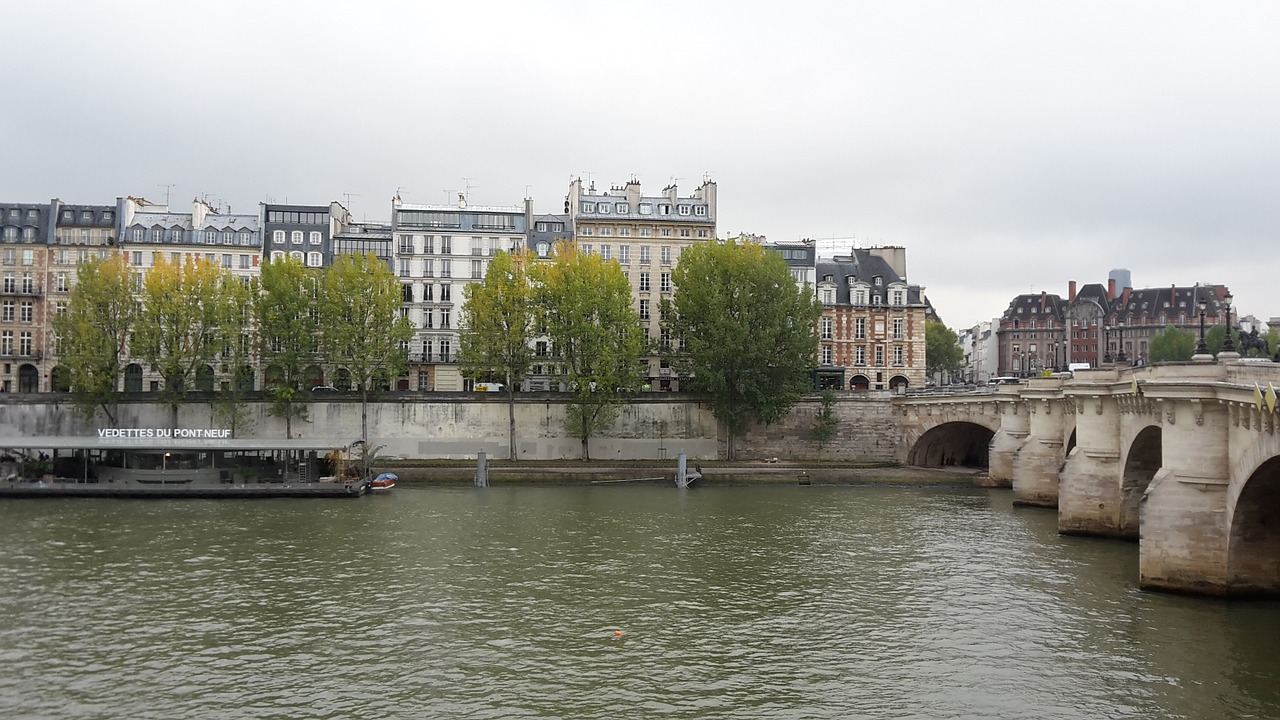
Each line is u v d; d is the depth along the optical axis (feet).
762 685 103.50
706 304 298.97
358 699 99.55
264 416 291.99
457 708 97.25
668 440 309.01
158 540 178.50
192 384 315.78
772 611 130.82
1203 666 105.09
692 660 111.34
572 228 354.33
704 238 354.95
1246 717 92.68
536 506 223.51
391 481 258.16
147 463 246.68
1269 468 108.99
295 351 287.48
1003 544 175.32
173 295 283.59
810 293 311.68
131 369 327.47
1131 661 107.45
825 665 109.60
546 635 120.67
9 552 166.71
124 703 98.27
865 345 371.35
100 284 280.31
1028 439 229.04
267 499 234.58
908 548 171.94
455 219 346.95
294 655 112.98
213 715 95.35
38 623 124.57
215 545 173.78
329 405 294.25
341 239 346.95
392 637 119.75
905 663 109.81
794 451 314.76
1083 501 182.50
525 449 301.02
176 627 123.34
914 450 307.58
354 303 284.61
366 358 283.18
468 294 298.35
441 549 170.60
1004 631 120.47
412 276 340.59
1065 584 142.51
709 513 213.46
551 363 334.03
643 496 245.04
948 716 94.68
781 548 172.04
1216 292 512.22
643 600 136.46
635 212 359.05
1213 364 125.39
